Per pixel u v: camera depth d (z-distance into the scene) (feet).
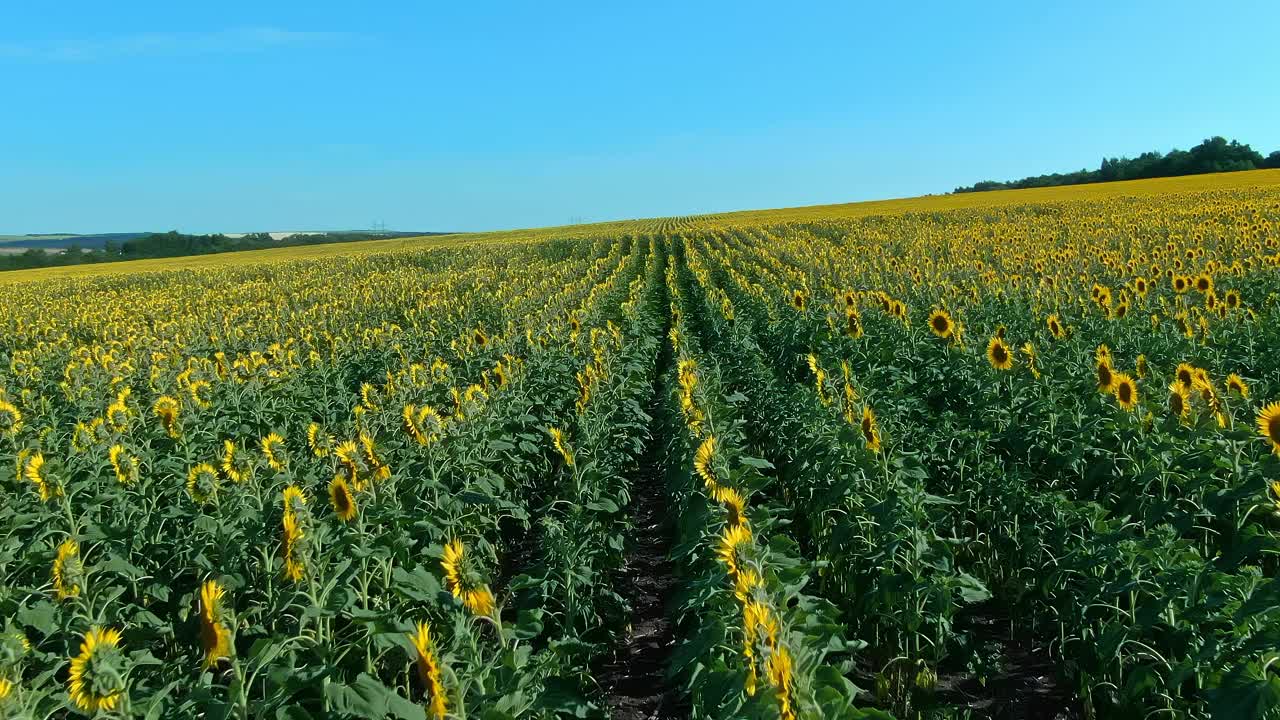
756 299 70.85
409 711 14.10
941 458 27.58
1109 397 26.53
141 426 35.37
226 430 37.04
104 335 84.79
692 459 27.09
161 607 22.71
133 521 24.18
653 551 28.91
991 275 69.15
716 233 192.95
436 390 41.45
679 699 19.97
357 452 21.66
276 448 23.97
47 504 23.80
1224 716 12.43
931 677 18.99
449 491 24.67
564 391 41.06
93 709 12.47
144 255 388.16
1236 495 18.31
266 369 44.88
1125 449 23.65
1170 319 42.80
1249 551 16.16
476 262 165.89
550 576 21.27
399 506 22.22
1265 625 14.06
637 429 38.93
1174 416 23.41
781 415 33.76
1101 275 66.90
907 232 141.18
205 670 14.14
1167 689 15.40
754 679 11.93
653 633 23.41
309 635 16.51
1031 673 19.81
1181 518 19.43
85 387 47.65
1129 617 17.34
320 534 18.71
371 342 61.11
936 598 18.72
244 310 97.14
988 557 23.84
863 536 21.20
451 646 16.69
